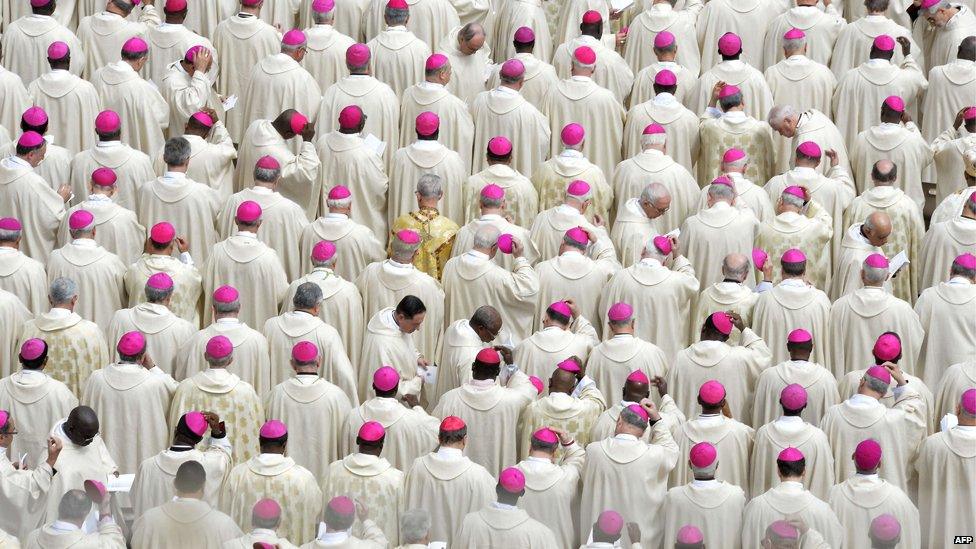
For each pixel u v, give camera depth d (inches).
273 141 2253.9
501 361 1963.6
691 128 2324.1
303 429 1930.4
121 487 1820.9
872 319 2052.2
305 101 2367.1
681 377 1980.8
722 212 2153.1
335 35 2445.9
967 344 2071.9
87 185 2247.8
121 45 2445.9
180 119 2351.1
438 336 2101.4
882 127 2290.8
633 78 2438.5
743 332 1999.3
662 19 2468.0
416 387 1998.0
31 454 1930.4
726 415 1909.4
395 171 2262.6
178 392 1931.6
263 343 1999.3
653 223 2224.4
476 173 2336.4
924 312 2085.4
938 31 2491.4
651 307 2066.9
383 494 1809.8
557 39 2561.5
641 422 1823.3
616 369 1982.0
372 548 1742.1
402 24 2429.9
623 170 2260.1
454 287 2102.6
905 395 1923.0
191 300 2103.8
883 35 2393.0
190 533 1772.9
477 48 2396.7
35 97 2349.9
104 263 2110.0
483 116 2326.5
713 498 1795.0
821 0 2519.7
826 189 2214.6
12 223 2116.1
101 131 2245.3
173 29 2444.6
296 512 1804.9
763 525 1782.7
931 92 2379.4
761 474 1875.0
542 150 2326.5
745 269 2070.6
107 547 1740.9
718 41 2411.4
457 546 1776.6
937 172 2329.0
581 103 2342.5
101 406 1937.7
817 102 2386.8
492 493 1825.8
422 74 2417.6
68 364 1998.0
